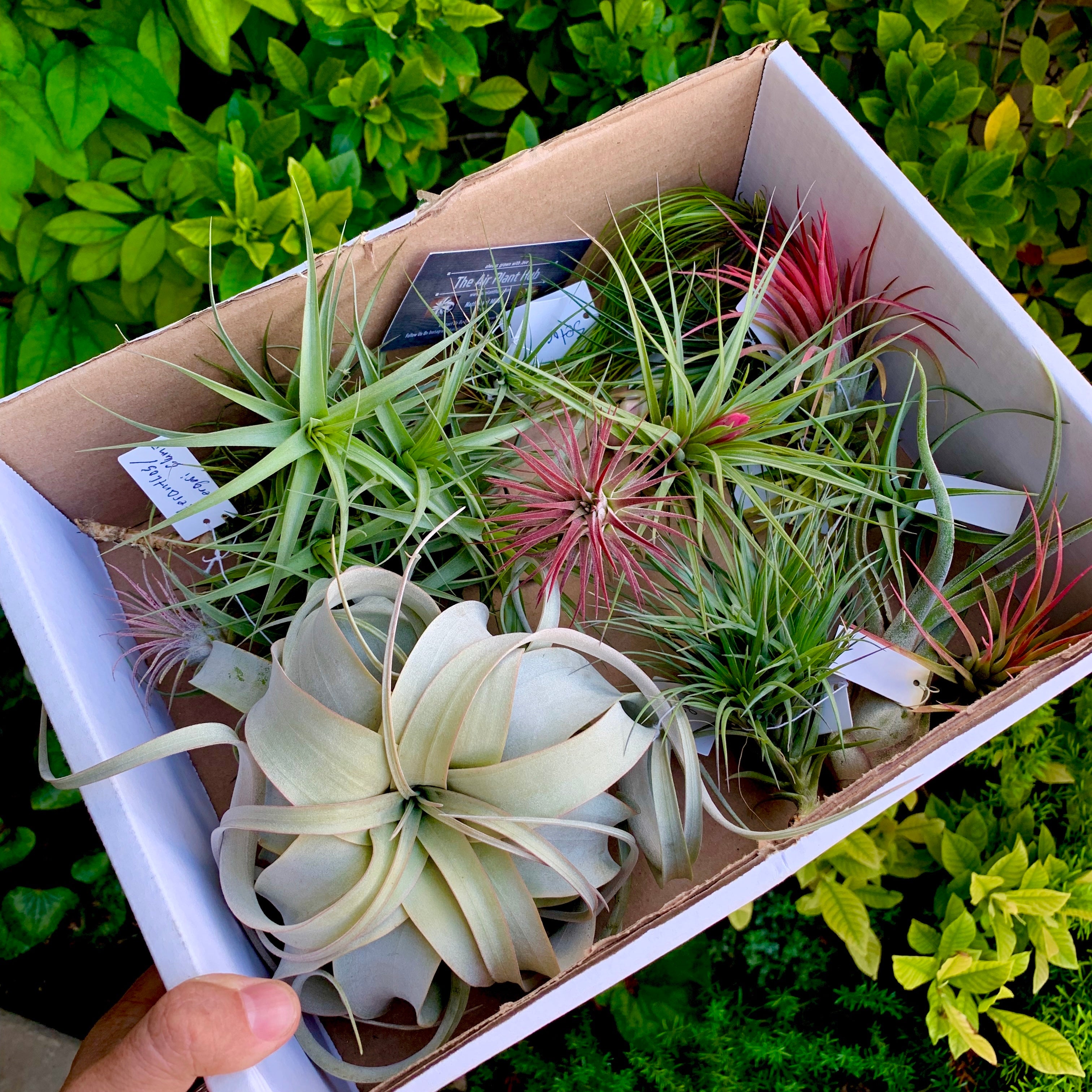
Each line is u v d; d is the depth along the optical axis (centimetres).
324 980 52
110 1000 99
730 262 72
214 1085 42
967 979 77
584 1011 88
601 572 51
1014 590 65
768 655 56
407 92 78
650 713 53
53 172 79
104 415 60
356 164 75
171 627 57
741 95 66
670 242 68
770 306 65
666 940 45
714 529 57
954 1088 83
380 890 45
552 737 49
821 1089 85
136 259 78
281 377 66
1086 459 57
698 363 69
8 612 49
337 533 57
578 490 49
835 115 62
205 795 63
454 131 103
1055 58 100
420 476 52
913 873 88
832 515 63
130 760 44
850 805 49
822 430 58
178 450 60
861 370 65
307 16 75
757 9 79
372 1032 57
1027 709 50
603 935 57
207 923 47
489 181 60
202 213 78
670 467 58
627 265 68
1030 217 89
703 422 56
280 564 51
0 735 100
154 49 72
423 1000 49
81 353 82
